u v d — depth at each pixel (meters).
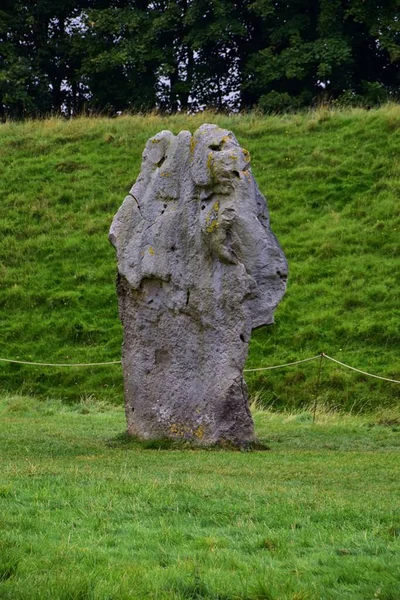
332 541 9.60
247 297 16.70
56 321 31.73
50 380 28.92
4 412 23.91
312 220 35.88
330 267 32.91
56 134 44.31
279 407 26.33
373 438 19.27
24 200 39.12
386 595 8.15
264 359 28.52
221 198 16.80
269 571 8.66
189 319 17.20
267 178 38.56
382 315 29.95
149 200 18.03
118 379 28.48
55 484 12.07
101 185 39.78
